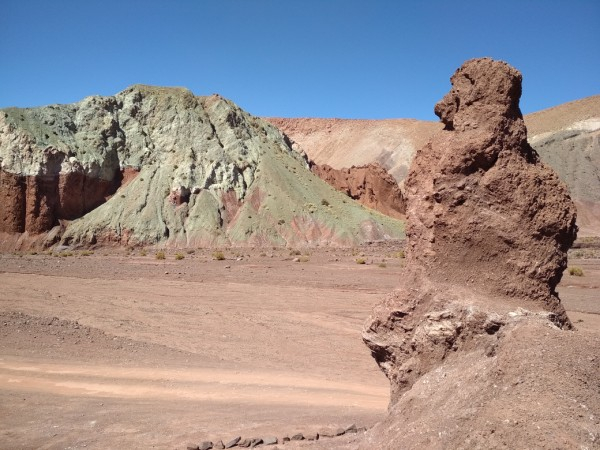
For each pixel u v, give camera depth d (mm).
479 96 7938
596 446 4078
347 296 28828
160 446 8289
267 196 76875
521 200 7484
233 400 11242
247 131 91062
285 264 46812
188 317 22141
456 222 7578
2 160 70875
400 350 7523
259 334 19656
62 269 39062
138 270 39688
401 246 66812
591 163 121000
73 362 13945
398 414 6289
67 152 74812
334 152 190625
